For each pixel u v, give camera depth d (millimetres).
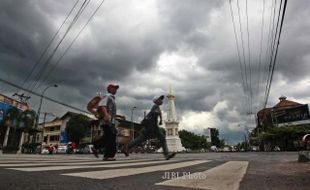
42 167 3188
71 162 4707
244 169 4309
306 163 6348
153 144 64875
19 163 3764
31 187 1839
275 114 51469
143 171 3328
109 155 5953
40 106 34531
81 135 55000
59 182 2100
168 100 63906
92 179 2365
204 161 6691
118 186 2082
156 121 6789
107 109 5969
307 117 45438
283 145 44406
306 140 7859
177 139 60062
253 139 76875
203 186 2264
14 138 37438
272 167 5059
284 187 2461
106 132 5980
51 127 70125
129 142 6812
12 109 32219
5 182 1963
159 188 2084
